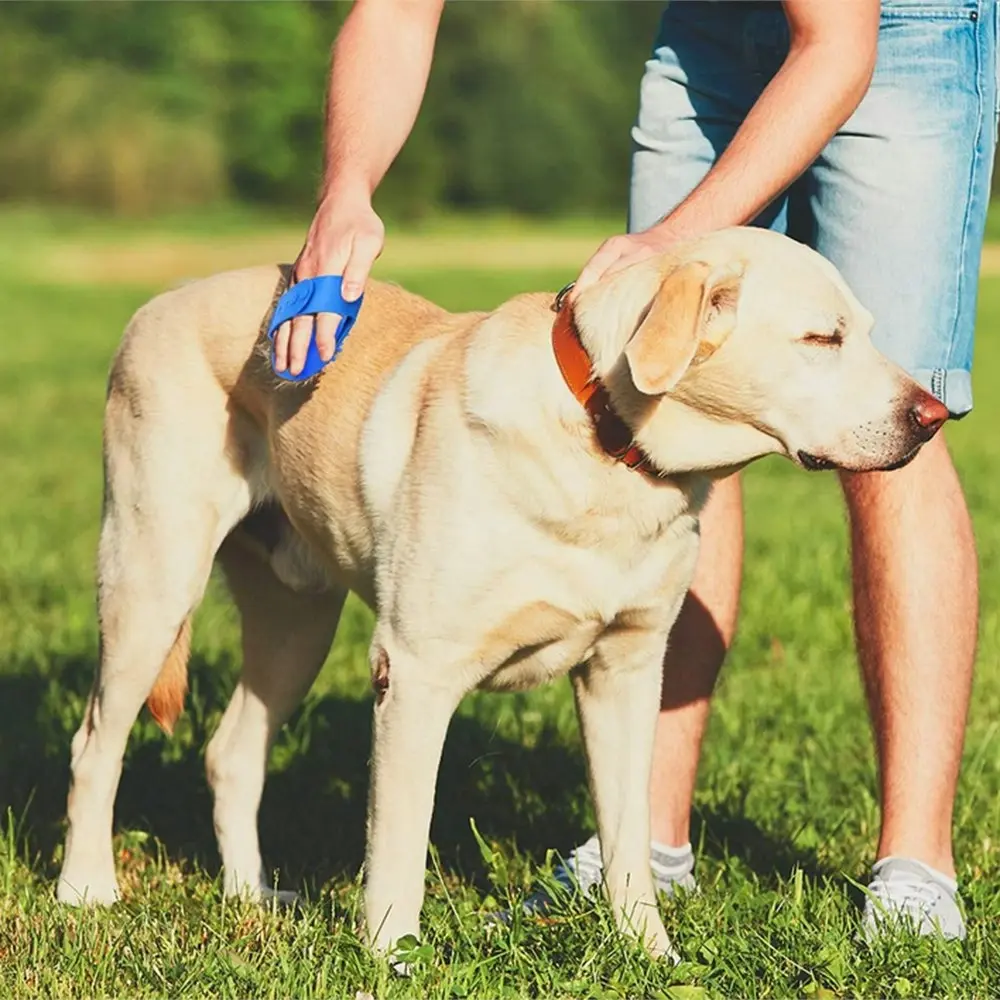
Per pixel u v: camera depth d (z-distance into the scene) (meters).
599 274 5.01
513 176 78.31
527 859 6.17
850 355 4.93
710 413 4.91
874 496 5.67
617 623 5.08
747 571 11.32
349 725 7.76
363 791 7.03
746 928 5.23
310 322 5.20
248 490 5.95
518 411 4.87
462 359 5.12
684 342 4.55
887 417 4.88
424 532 4.98
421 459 5.06
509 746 7.55
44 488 15.59
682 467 4.91
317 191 5.71
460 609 4.93
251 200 74.00
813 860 6.20
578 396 4.84
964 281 5.62
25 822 6.53
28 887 5.74
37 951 5.06
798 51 5.27
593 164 79.69
